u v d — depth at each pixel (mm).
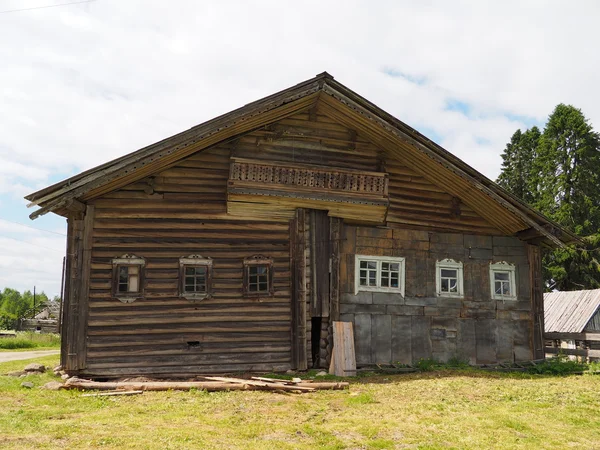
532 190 46844
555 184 44062
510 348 16547
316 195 15023
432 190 16781
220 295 14664
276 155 15453
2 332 46219
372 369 14969
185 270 14617
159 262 14523
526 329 16781
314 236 15273
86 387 12266
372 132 15719
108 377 13805
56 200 13219
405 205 16422
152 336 14211
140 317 14211
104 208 14453
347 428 9094
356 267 15805
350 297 15602
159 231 14641
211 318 14523
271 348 14641
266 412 10141
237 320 14633
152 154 13617
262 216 15055
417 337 15914
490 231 17141
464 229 16891
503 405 10930
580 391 12312
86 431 8414
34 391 11844
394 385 12945
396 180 16453
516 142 51188
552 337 18156
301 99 14773
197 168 15062
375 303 15766
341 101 14844
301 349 14609
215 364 14336
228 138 15164
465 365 15664
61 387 12242
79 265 14023
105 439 7922
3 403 10445
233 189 14500
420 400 11258
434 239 16562
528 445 8352
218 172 15133
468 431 9016
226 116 13984
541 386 12945
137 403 10883
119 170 13492
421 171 16578
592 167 43438
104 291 14164
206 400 11180
